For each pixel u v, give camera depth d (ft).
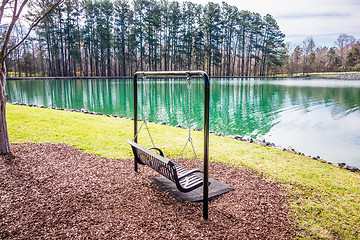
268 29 199.72
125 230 8.52
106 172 13.83
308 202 11.28
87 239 7.97
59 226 8.61
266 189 12.51
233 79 161.99
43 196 10.66
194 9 174.60
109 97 69.36
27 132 21.50
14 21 14.82
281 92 83.92
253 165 16.12
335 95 75.05
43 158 15.46
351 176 15.81
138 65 190.29
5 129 15.69
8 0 15.01
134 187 12.08
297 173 15.08
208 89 8.77
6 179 12.19
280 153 19.92
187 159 17.34
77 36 157.38
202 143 21.81
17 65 169.27
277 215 10.02
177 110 50.90
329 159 23.29
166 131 26.32
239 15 192.85
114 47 169.07
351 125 37.76
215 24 176.96
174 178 10.16
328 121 40.70
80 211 9.62
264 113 47.91
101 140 20.65
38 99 62.69
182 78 156.25
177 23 172.35
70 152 16.96
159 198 11.08
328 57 230.07
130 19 161.58
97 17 161.89
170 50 183.83
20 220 8.88
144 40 172.45
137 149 13.21
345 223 9.70
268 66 219.41
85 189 11.50
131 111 49.01
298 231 9.01
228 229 8.91
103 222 8.95
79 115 33.09
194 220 9.41
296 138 30.73
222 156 17.94
